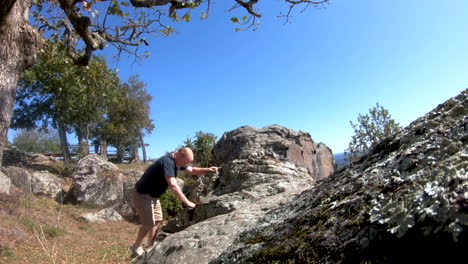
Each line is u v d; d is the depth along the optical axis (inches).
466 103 56.4
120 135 1171.9
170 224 244.4
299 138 348.8
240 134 350.9
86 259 234.8
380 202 44.2
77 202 515.5
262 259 51.8
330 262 41.6
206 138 525.3
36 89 863.1
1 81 184.9
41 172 554.9
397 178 47.6
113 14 271.9
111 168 563.5
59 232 312.7
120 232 394.9
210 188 295.9
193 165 521.0
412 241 34.8
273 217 83.1
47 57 400.5
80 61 323.6
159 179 152.1
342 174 78.1
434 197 35.1
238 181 277.4
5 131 189.0
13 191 430.0
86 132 912.9
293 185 245.3
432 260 32.5
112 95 861.8
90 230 372.2
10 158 658.2
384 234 38.4
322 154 381.4
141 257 110.7
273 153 317.4
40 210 386.0
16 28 193.0
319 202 63.5
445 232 31.7
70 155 901.2
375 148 74.4
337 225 47.2
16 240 255.9
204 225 118.0
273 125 367.6
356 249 40.2
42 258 228.2
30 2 210.4
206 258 85.9
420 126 61.3
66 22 362.9
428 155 48.4
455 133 48.8
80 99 771.4
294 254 47.8
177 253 95.0
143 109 1262.3
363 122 439.5
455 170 36.1
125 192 519.8
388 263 35.4
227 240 93.7
